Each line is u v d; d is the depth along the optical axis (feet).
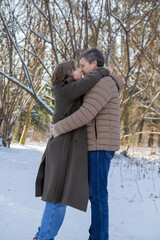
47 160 6.91
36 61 30.22
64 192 6.45
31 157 27.81
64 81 6.72
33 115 75.61
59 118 6.84
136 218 9.82
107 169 6.69
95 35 21.91
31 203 12.05
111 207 11.62
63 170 6.56
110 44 21.53
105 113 6.57
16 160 23.41
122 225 9.35
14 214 10.35
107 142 6.45
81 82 6.38
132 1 22.45
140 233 8.51
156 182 14.70
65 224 9.59
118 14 23.72
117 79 7.14
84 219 10.18
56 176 6.54
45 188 6.74
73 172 6.43
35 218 10.18
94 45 20.88
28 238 8.18
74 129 6.74
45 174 6.91
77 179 6.40
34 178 17.08
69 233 8.73
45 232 6.64
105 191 6.66
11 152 30.01
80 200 6.30
